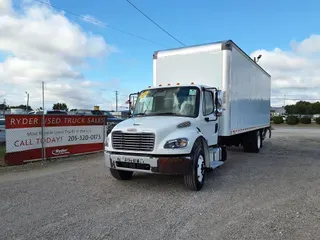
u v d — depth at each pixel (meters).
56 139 10.34
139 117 6.91
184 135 5.77
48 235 3.82
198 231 3.99
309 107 110.50
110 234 3.87
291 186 6.54
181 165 5.59
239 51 9.23
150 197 5.59
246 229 4.06
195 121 6.51
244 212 4.77
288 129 37.44
